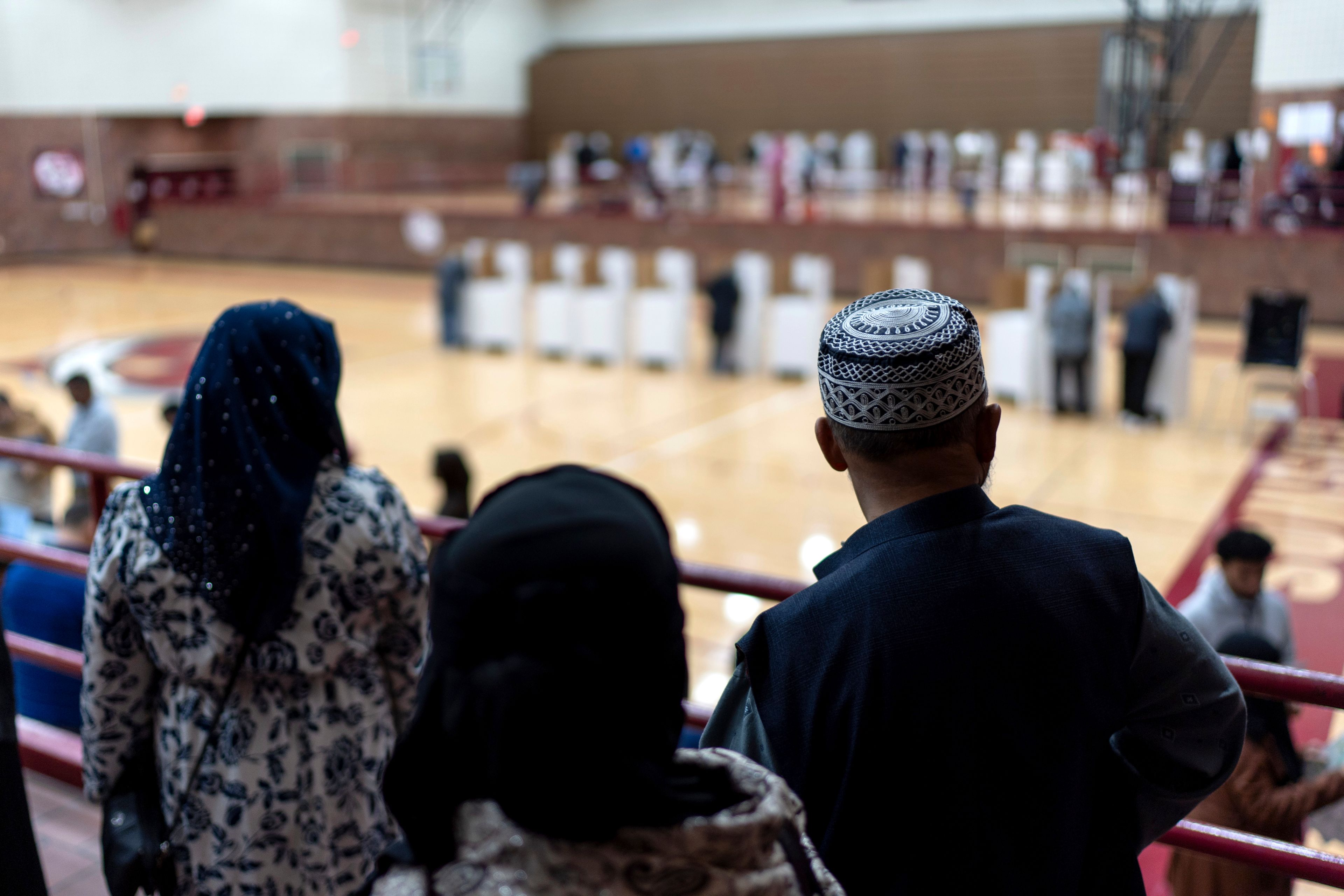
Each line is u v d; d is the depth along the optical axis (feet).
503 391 61.67
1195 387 58.44
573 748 3.77
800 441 51.42
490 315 71.46
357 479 7.94
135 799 7.94
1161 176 83.35
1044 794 5.36
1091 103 112.06
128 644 7.74
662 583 3.93
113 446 35.17
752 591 9.18
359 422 55.31
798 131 126.11
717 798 4.18
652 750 4.02
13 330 76.33
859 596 5.45
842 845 5.47
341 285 95.35
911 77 119.75
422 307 85.61
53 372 63.77
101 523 7.78
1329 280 69.26
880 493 5.77
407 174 116.06
